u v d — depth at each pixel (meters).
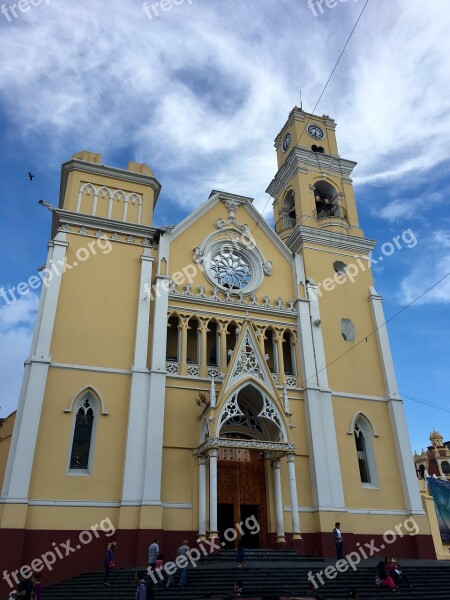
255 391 27.12
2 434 28.30
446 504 34.34
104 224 29.44
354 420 29.92
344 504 26.89
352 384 31.09
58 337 25.66
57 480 22.72
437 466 70.19
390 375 31.95
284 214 39.56
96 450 23.92
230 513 26.09
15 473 21.77
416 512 28.14
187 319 29.28
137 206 31.23
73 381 24.94
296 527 24.58
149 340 27.66
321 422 28.58
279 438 25.89
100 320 26.92
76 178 30.59
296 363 30.59
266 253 33.88
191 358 29.22
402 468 29.22
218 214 33.94
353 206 38.81
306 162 38.97
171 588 18.12
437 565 22.72
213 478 23.34
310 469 27.48
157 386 25.77
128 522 22.64
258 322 30.91
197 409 26.70
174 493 24.44
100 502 22.95
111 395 25.36
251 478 27.08
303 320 31.48
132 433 24.42
